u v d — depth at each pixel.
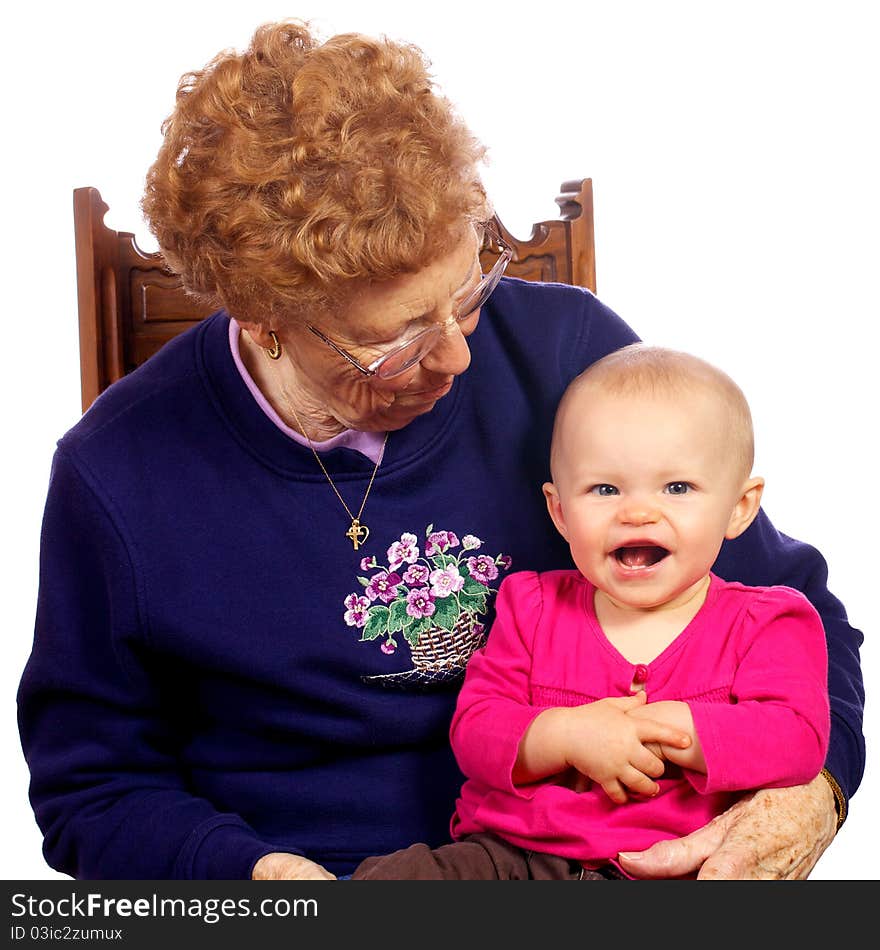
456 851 1.71
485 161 1.63
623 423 1.72
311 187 1.52
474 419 1.95
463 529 1.90
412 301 1.56
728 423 1.74
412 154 1.51
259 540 1.83
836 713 1.84
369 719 1.86
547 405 1.98
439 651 1.87
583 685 1.75
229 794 1.91
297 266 1.53
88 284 2.25
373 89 1.55
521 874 1.70
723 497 1.73
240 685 1.87
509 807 1.72
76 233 2.26
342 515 1.85
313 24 1.67
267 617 1.83
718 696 1.70
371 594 1.85
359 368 1.62
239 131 1.56
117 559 1.81
